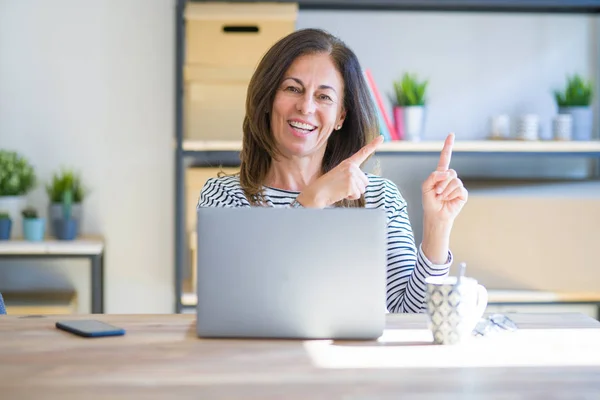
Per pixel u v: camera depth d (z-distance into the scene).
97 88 3.54
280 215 1.51
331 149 2.24
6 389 1.22
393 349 1.47
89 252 3.21
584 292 3.22
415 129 3.25
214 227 1.51
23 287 3.58
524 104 3.59
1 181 3.35
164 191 3.58
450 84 3.58
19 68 3.52
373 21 3.55
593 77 3.61
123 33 3.53
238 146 3.19
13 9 3.50
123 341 1.50
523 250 3.22
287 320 1.52
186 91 3.25
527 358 1.41
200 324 1.52
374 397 1.20
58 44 3.53
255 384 1.25
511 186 3.35
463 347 1.49
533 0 3.29
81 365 1.34
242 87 3.23
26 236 3.26
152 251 3.59
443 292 1.49
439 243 1.89
